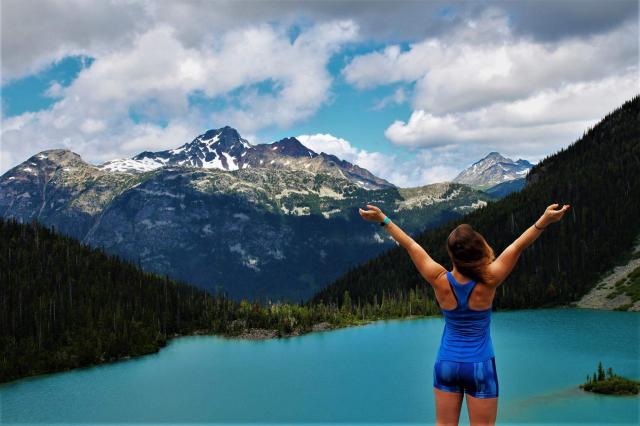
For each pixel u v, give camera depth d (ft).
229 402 493.36
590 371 473.67
